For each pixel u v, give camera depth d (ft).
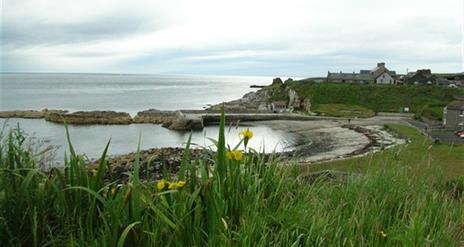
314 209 11.19
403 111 293.43
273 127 211.82
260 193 11.37
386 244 10.50
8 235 9.10
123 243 8.66
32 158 11.27
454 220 13.16
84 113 234.38
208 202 9.65
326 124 221.25
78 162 10.53
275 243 9.30
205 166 11.46
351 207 12.41
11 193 9.48
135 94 564.30
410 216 11.89
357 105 311.06
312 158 120.37
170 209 9.59
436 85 351.25
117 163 95.20
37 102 375.66
